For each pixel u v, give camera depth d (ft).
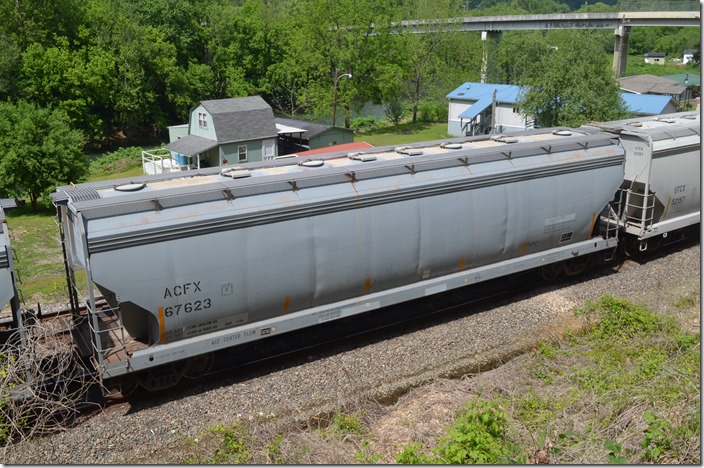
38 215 98.84
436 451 27.14
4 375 30.86
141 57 179.73
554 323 44.62
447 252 43.93
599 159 51.42
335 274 39.06
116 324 36.99
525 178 47.16
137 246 32.12
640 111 131.75
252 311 36.70
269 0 252.62
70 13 179.01
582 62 109.09
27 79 164.86
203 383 37.01
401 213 41.09
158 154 147.54
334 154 45.11
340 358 39.75
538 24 209.67
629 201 56.39
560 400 32.71
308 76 203.41
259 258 35.78
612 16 191.21
